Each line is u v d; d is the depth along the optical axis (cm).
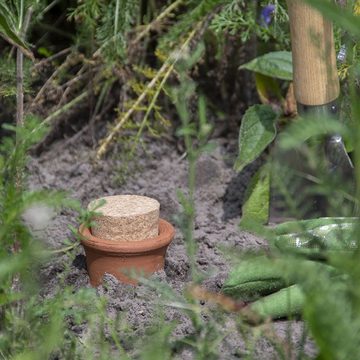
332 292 357
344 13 331
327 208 568
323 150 545
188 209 423
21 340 410
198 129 726
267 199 592
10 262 390
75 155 716
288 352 397
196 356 415
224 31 691
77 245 532
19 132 426
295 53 533
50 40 778
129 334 450
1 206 422
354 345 354
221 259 546
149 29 711
